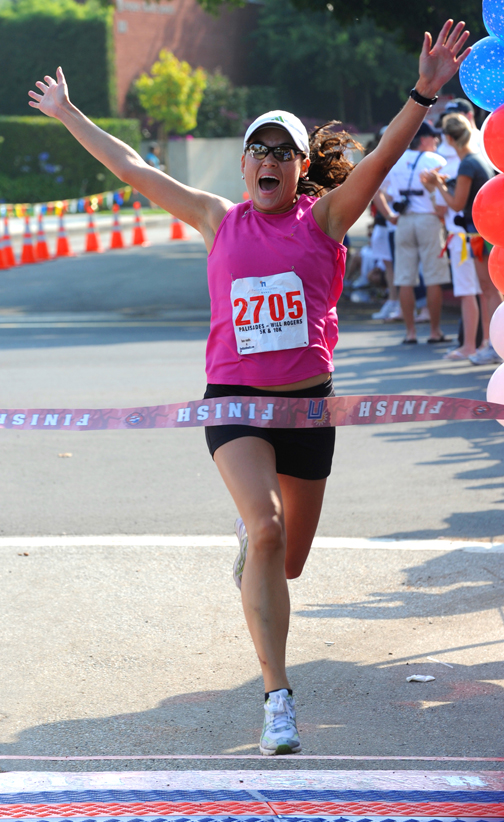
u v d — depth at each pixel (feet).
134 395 40.63
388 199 51.03
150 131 208.85
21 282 88.58
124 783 12.20
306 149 15.16
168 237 136.77
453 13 76.59
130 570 22.36
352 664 17.52
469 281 45.80
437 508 26.58
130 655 18.04
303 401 14.73
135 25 207.72
